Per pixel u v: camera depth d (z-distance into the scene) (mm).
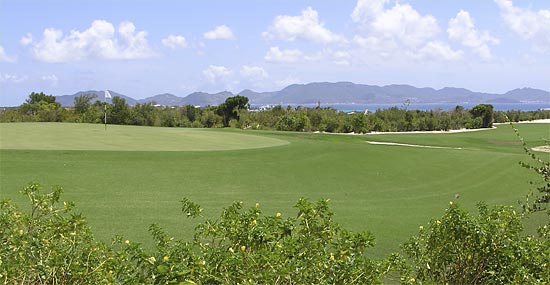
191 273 3146
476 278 4117
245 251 3402
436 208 12047
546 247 4145
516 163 20016
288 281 3154
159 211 9969
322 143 25281
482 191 14805
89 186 12305
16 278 3229
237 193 12602
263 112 54312
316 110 54062
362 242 3516
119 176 13852
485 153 23078
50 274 3307
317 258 3324
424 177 16766
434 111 60781
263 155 19406
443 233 4184
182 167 15906
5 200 4086
